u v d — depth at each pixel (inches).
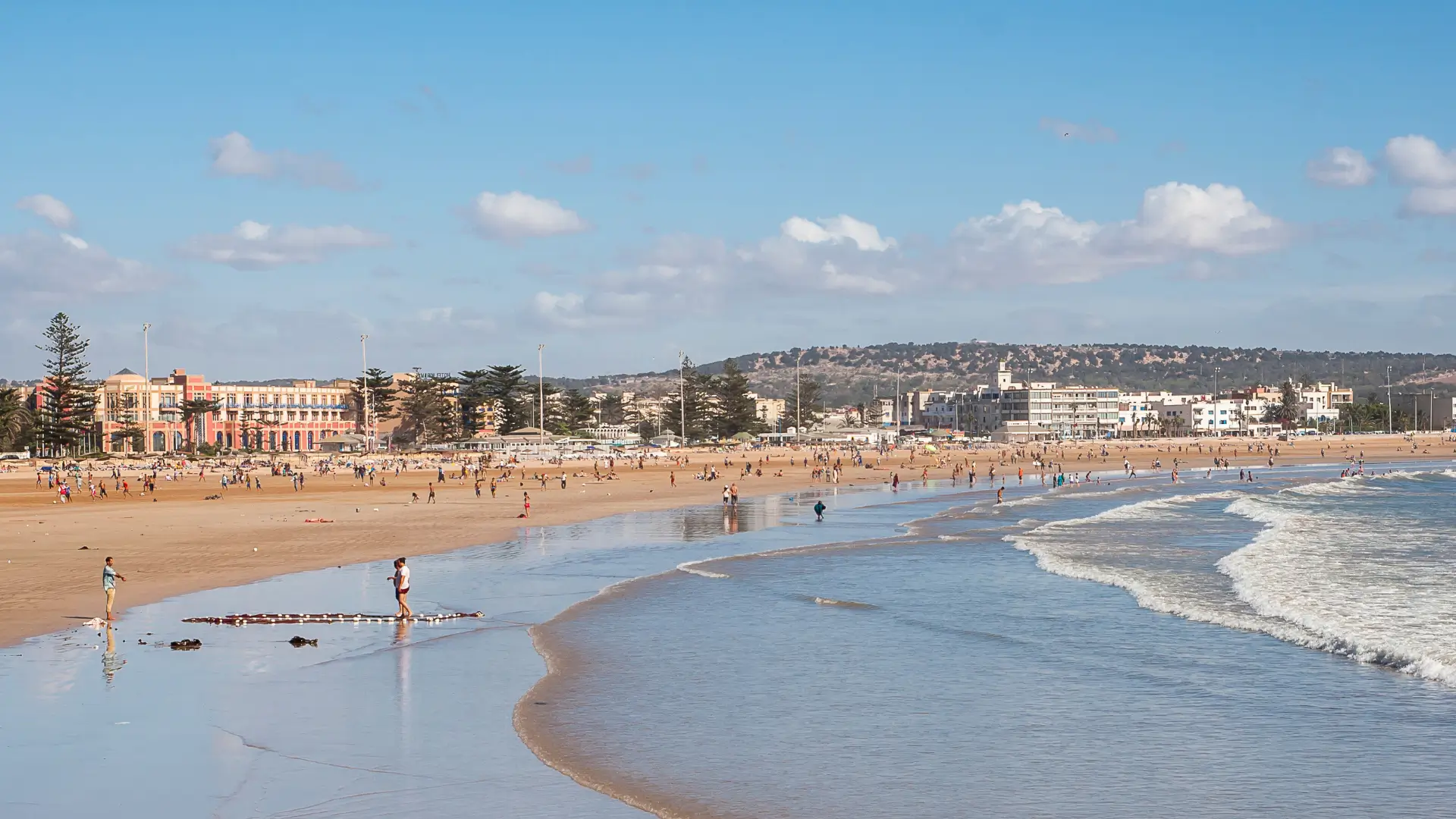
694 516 2701.8
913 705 843.4
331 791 624.4
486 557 1812.3
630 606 1296.8
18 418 6190.9
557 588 1441.9
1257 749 733.9
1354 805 629.0
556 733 753.6
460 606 1290.6
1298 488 4212.6
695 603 1321.4
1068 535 2247.8
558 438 7652.6
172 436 7470.5
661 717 800.3
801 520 2603.3
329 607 1267.2
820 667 976.9
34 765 659.4
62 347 5930.1
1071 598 1370.6
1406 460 7229.3
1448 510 3075.8
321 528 2301.9
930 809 619.2
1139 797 642.2
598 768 680.4
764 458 6919.3
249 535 2144.4
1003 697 869.8
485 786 640.4
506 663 976.3
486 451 6899.6
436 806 604.7
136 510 2837.1
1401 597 1401.3
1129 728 783.7
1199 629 1160.2
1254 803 632.4
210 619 1164.5
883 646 1067.9
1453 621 1217.4
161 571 1579.7
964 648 1056.8
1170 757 717.3
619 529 2332.7
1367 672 959.0
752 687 897.5
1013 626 1175.0
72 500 3297.2
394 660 981.8
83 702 808.9
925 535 2217.0
